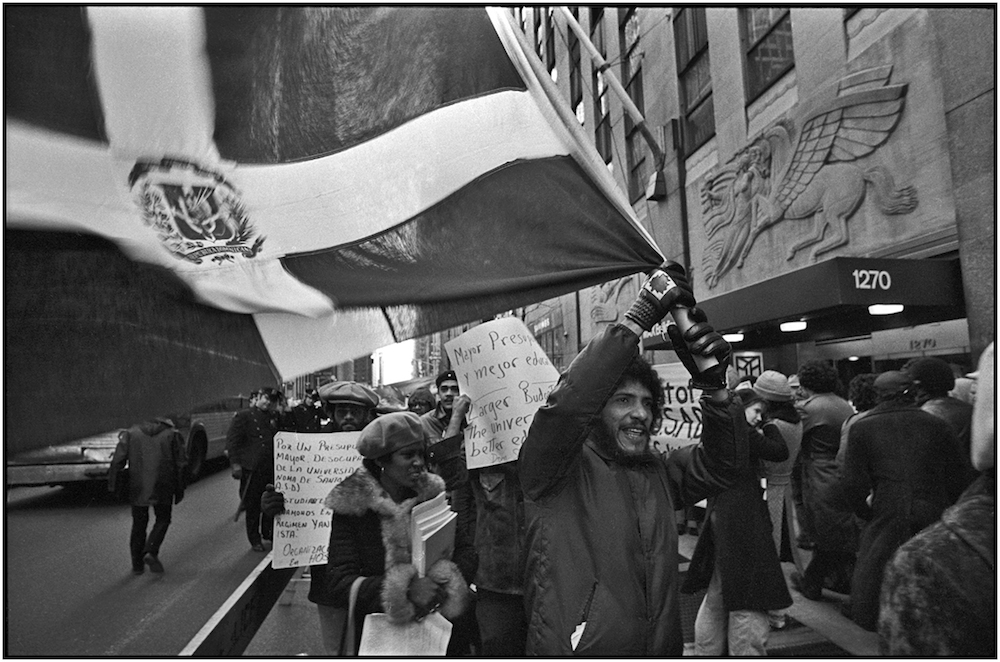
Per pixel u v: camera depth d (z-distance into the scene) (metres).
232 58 1.76
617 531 1.77
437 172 2.11
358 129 2.00
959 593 1.39
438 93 2.18
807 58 7.78
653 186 11.74
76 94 1.49
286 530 3.16
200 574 5.66
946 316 5.99
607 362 1.70
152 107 1.60
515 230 2.15
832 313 6.13
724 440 1.94
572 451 1.73
